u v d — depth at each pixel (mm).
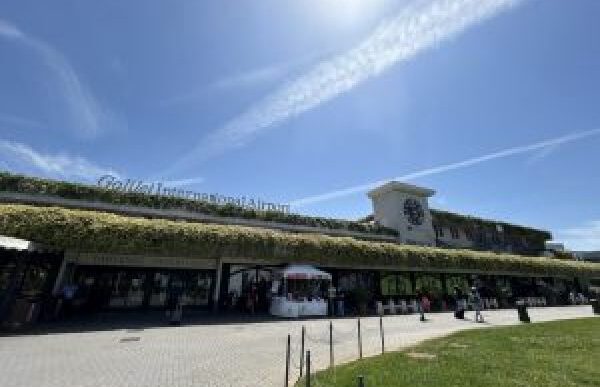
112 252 21562
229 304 27188
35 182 24188
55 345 12961
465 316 26625
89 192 25641
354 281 33188
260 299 28250
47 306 19578
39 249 19141
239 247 25266
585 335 15828
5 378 9047
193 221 29078
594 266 51156
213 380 9398
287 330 17969
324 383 8734
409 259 33531
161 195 28344
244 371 10289
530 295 46125
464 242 51906
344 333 17453
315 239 28766
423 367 10055
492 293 39969
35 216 19156
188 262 27031
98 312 23406
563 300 46344
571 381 8867
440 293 36312
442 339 15016
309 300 26078
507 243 57531
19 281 18188
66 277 22969
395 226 42531
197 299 27219
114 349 12648
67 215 20188
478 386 8438
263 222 32656
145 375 9695
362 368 10062
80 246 20141
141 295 25641
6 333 14875
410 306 30984
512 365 10344
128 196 27000
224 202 31531
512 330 17547
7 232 18250
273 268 29734
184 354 12250
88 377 9359
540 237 63438
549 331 17109
